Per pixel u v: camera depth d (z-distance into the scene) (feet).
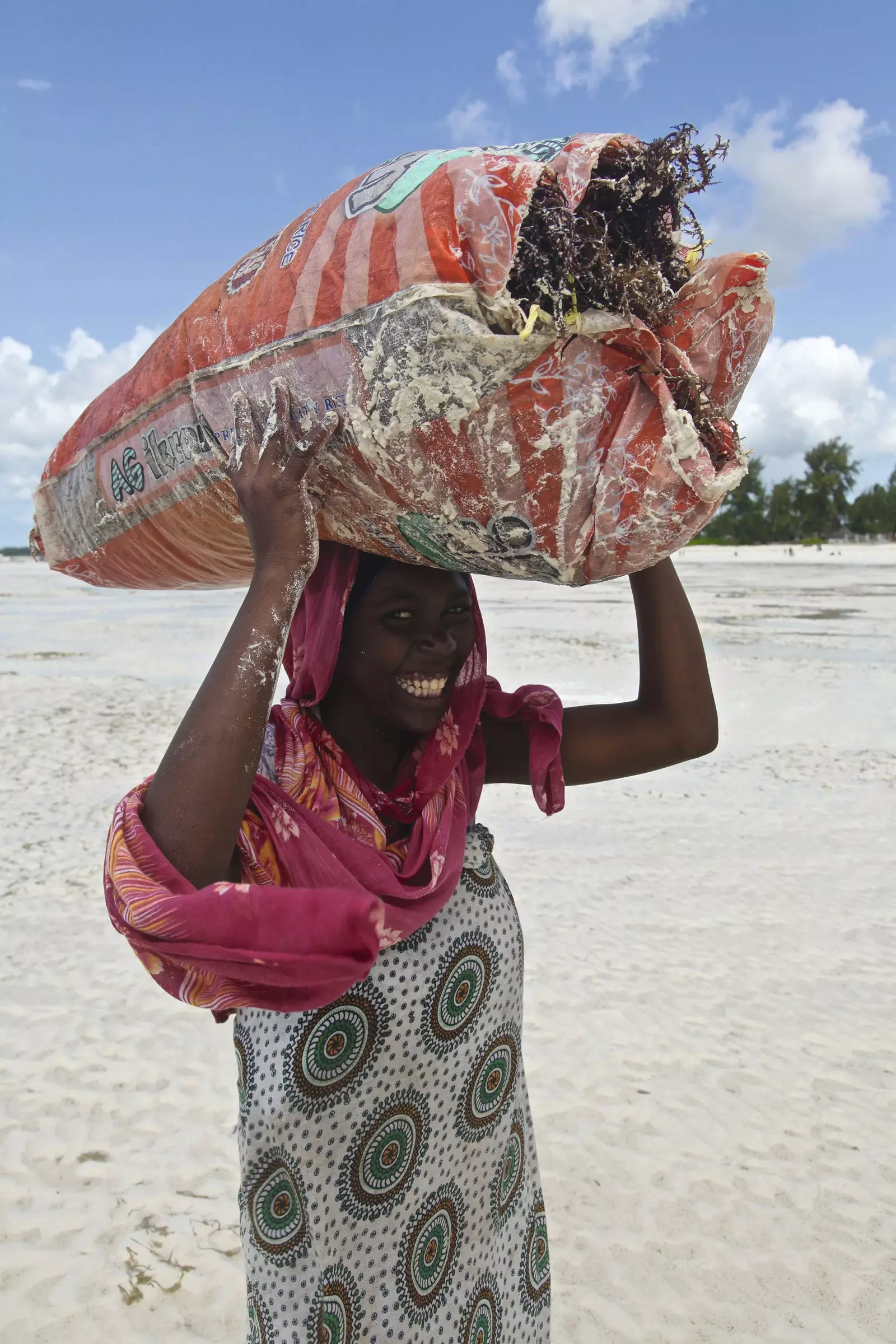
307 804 4.56
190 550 5.52
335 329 4.02
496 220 3.69
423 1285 4.79
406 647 4.63
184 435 4.81
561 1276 10.73
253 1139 4.36
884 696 43.78
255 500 4.09
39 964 17.70
